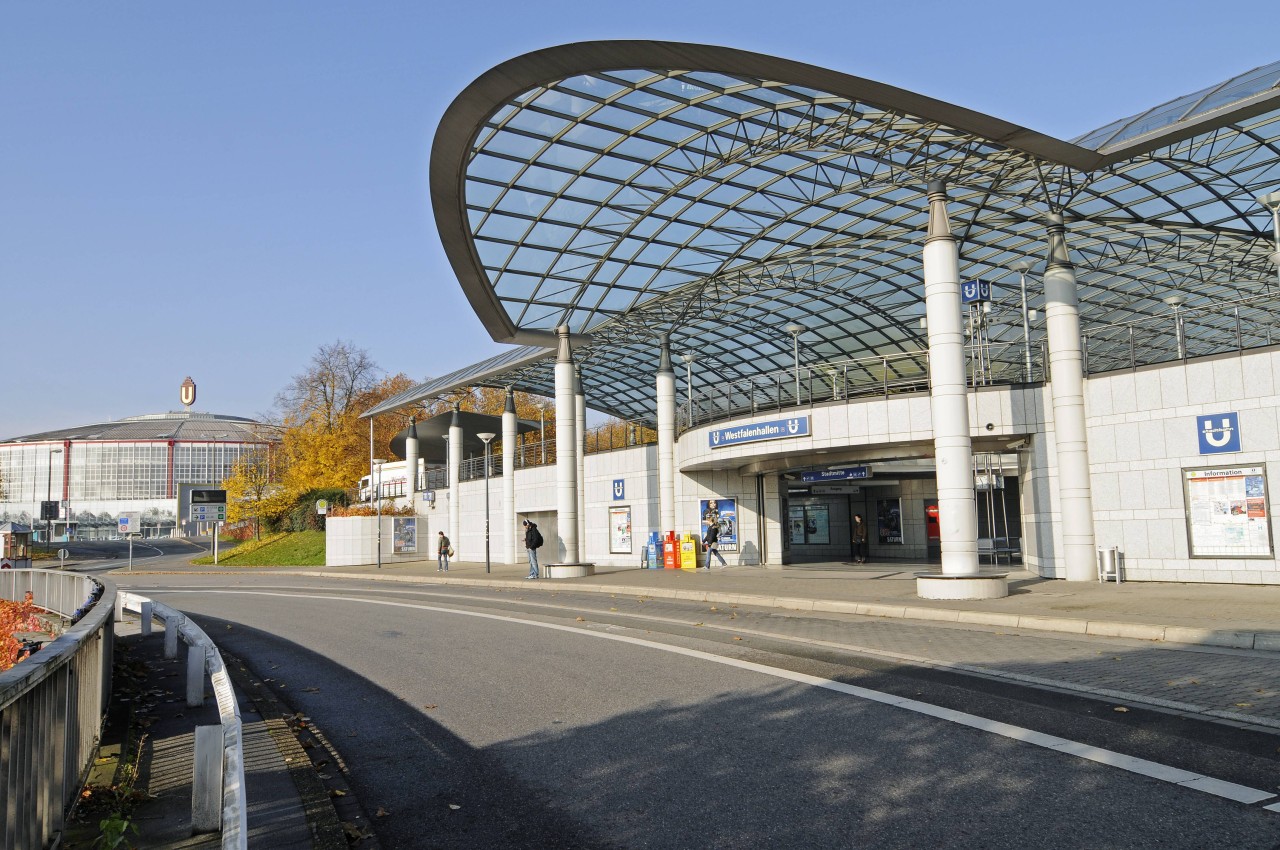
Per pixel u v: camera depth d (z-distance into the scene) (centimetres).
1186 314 2031
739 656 1166
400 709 948
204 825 580
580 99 2128
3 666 1540
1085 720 764
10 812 449
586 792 634
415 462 5331
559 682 1043
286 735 834
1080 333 2198
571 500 3102
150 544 8650
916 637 1307
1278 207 1995
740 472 3378
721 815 570
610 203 2684
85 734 697
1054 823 528
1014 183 2584
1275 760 634
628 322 3541
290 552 5491
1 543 5412
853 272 3606
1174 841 495
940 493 1862
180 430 13588
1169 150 2441
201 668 998
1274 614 1322
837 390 2598
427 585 3138
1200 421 1934
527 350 4512
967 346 2442
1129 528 2036
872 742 720
